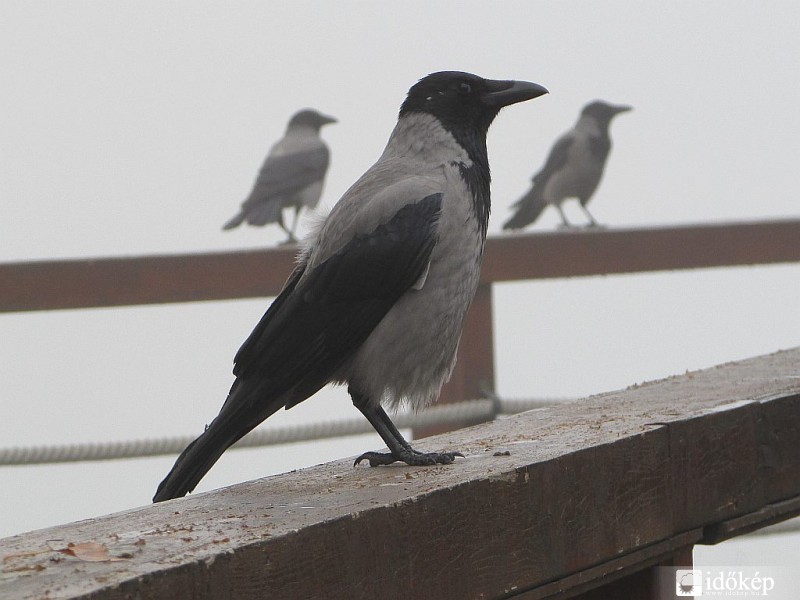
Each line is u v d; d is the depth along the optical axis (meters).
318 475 6.38
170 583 4.22
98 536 4.75
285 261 14.76
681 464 6.35
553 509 5.69
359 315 8.16
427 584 5.14
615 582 6.41
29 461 13.09
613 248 16.00
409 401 8.48
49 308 14.16
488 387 15.01
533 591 5.64
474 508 5.36
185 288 14.53
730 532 6.68
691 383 8.02
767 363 8.83
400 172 8.64
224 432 7.94
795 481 7.10
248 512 5.10
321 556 4.74
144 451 13.33
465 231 8.41
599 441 6.04
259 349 8.21
